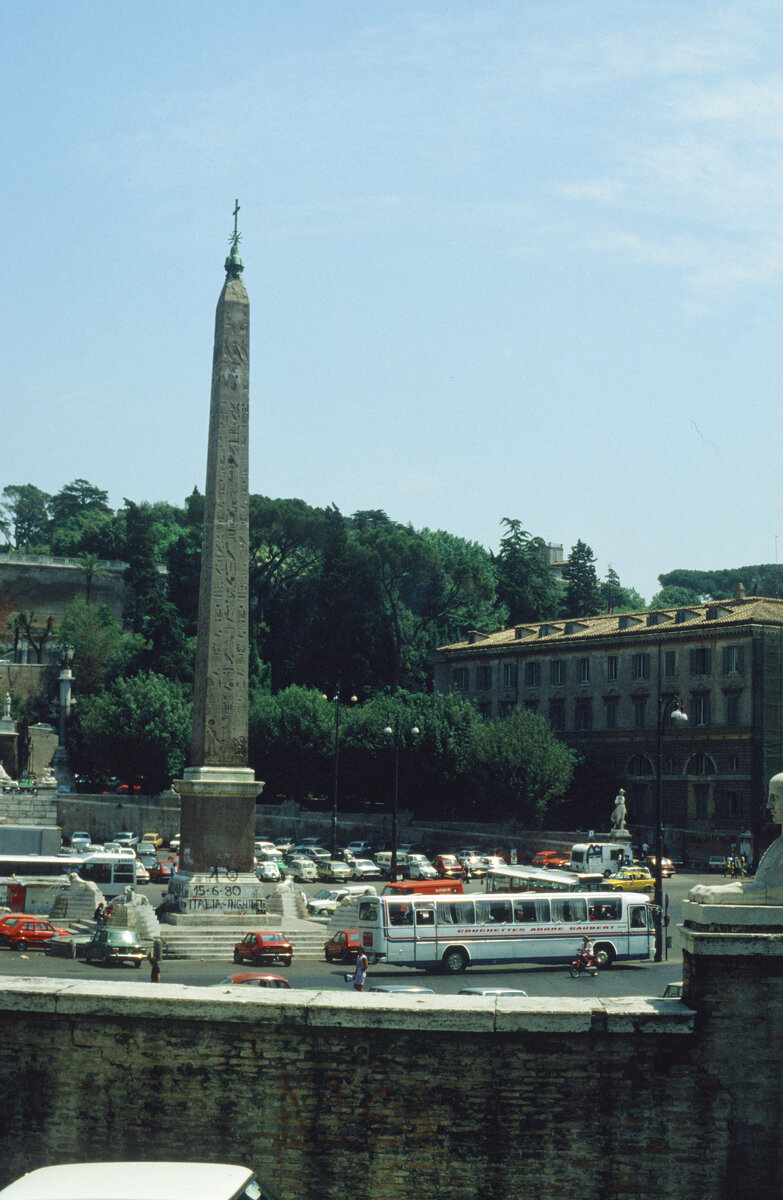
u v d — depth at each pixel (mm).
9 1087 12766
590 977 45844
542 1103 12328
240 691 53531
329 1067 12453
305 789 108250
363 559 135750
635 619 114000
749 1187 12180
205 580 53781
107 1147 12594
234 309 52094
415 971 47688
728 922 12633
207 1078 12555
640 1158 12258
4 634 156625
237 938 51188
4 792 102750
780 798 13039
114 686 114750
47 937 51438
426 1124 12344
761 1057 12281
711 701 104250
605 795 107562
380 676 134875
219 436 52312
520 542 154500
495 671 122750
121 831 102000
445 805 105562
